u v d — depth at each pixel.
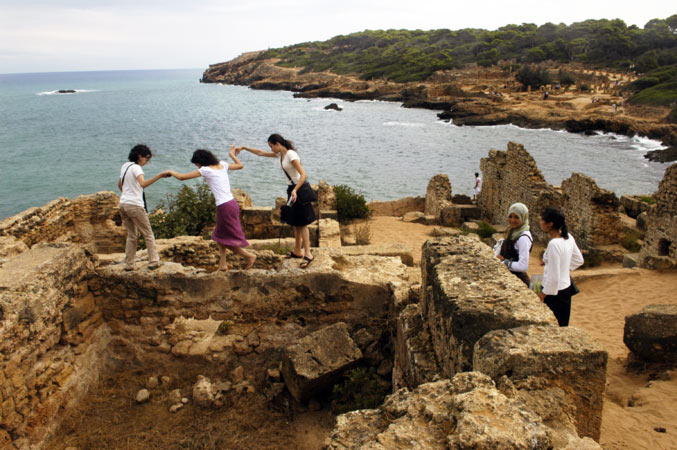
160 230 12.90
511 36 139.00
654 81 70.44
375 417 3.20
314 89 127.38
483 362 3.48
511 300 4.16
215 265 8.55
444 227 19.92
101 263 7.48
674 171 11.90
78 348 6.51
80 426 6.04
